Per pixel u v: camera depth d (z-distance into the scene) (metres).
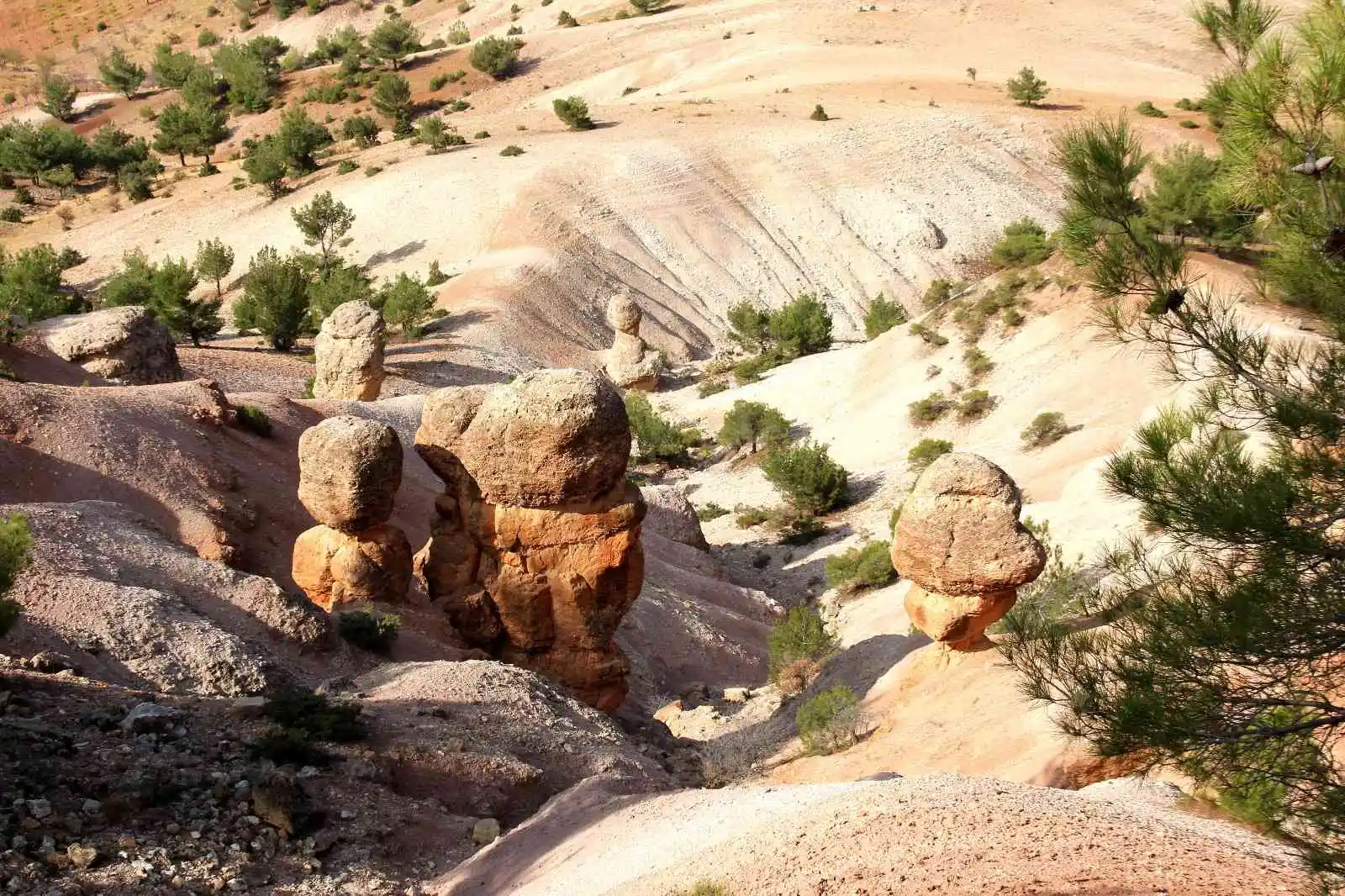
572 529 26.89
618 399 26.67
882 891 10.59
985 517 21.41
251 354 73.75
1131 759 15.27
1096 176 10.62
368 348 63.44
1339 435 9.66
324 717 18.98
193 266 93.69
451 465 27.75
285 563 33.16
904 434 60.88
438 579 27.88
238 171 127.25
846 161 114.81
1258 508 9.18
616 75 150.25
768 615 44.75
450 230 100.50
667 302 97.00
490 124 130.12
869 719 22.28
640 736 26.88
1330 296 10.05
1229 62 11.34
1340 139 10.39
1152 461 10.66
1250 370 10.45
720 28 161.88
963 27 156.12
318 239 98.38
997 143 119.06
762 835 13.09
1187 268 11.02
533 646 27.23
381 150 123.06
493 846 16.53
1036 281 65.25
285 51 175.62
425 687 22.41
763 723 26.25
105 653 20.64
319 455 26.95
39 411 32.44
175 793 16.08
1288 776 8.92
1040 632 11.23
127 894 13.80
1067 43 149.88
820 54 147.75
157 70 170.50
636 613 37.50
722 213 107.06
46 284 78.25
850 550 45.81
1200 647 9.22
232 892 14.41
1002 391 59.78
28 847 14.15
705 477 65.75
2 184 131.38
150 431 34.38
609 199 106.00
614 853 14.88
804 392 71.12
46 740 16.55
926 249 106.06
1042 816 11.57
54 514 24.75
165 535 27.62
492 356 80.19
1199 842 10.88
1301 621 8.84
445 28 189.88
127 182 122.38
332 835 16.05
